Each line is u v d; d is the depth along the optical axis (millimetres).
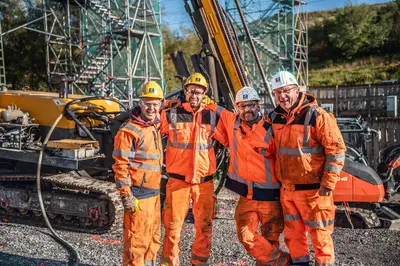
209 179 4730
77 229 7043
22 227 7113
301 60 25875
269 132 4469
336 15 46688
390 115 17344
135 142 4340
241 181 4609
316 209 4289
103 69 22297
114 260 5457
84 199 7012
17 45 28031
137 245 4398
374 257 5699
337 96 21141
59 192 7453
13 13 28109
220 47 7438
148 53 22656
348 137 9336
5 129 7543
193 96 4645
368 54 42750
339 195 7164
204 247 4703
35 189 7625
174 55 7664
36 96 7848
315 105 4301
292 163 4293
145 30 21984
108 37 21781
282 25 25016
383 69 36875
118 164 4262
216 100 7477
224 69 7523
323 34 46875
